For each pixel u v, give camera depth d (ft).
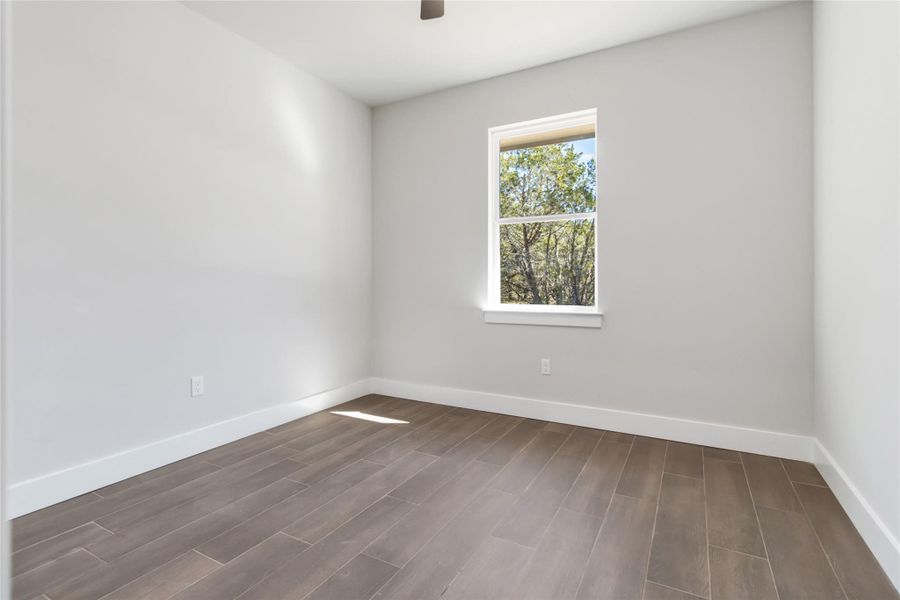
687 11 8.52
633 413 9.70
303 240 10.94
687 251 9.15
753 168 8.59
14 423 6.30
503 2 8.25
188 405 8.46
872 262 5.38
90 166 7.05
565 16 8.68
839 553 5.39
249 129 9.61
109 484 7.23
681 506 6.54
